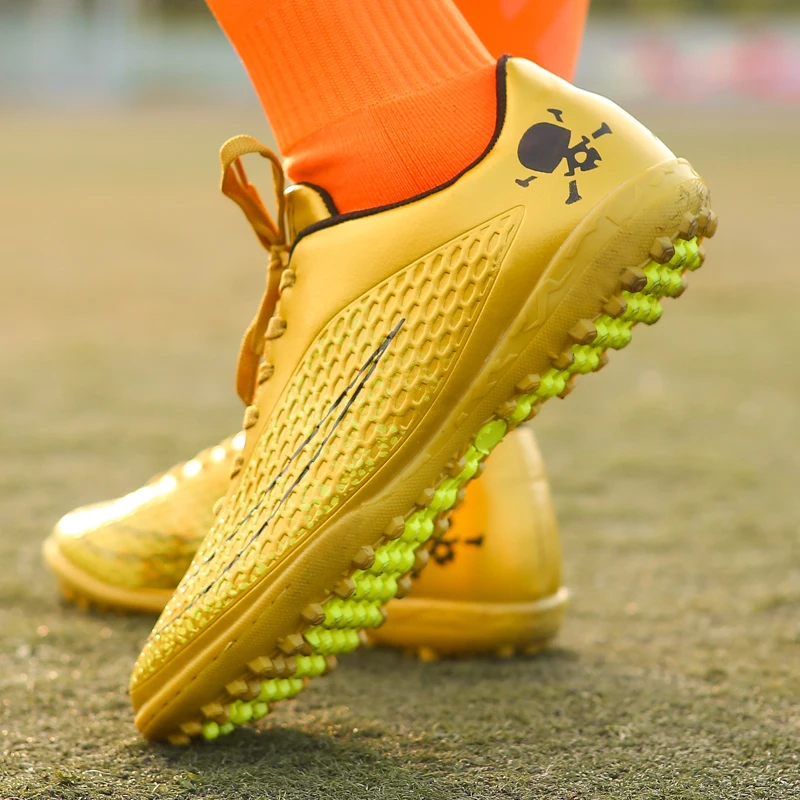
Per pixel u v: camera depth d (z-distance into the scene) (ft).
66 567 3.84
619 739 3.25
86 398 7.01
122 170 26.99
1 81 54.85
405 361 3.08
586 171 3.06
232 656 3.10
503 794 3.08
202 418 6.53
